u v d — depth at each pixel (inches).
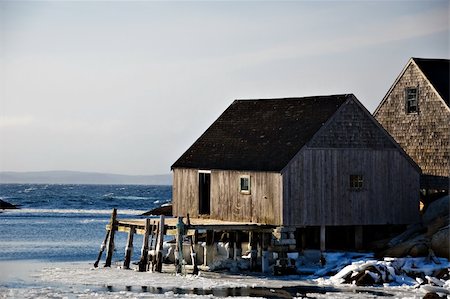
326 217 1946.4
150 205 5979.3
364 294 1624.0
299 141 1940.2
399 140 2287.2
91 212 4894.2
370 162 2003.0
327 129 1955.0
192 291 1653.5
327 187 1948.8
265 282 1768.0
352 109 1985.7
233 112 2251.5
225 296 1598.2
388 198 2023.9
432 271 1760.6
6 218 4136.3
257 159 1985.7
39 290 1654.8
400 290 1672.0
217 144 2158.0
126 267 1994.3
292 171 1908.2
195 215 2132.1
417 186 2063.2
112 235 2052.2
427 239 1888.5
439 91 2190.0
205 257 1994.3
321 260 1932.8
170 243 2164.1
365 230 2085.4
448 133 2153.1
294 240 1905.8
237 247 1974.7
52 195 7401.6
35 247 2600.9
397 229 2075.5
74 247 2620.6
